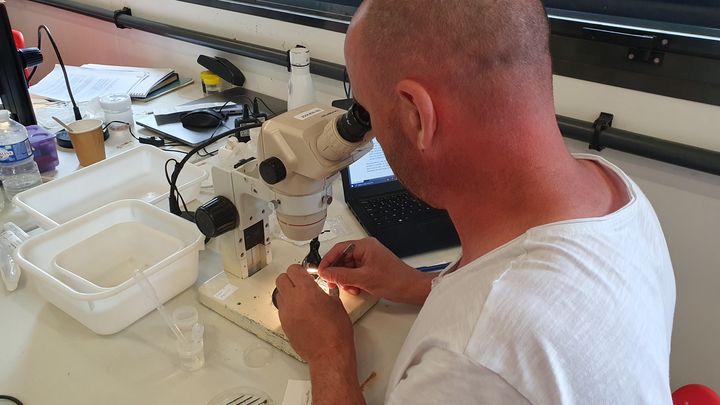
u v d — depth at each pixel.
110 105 1.69
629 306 0.57
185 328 0.96
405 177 0.72
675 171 1.27
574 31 1.28
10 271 1.09
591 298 0.55
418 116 0.63
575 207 0.61
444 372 0.55
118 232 1.13
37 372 0.90
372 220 1.25
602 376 0.54
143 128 1.73
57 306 1.03
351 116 0.76
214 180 0.99
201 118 1.68
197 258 1.07
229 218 0.98
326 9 1.78
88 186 1.38
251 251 1.06
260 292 1.03
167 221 1.13
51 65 2.93
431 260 1.16
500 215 0.64
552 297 0.55
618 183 0.71
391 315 1.02
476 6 0.59
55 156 1.49
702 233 1.30
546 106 0.61
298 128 0.81
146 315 1.02
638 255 0.62
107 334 0.97
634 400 0.55
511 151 0.60
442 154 0.64
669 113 1.23
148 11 2.22
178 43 2.16
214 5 1.95
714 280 1.33
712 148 1.21
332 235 1.22
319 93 1.81
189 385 0.88
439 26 0.59
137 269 1.13
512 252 0.60
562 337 0.53
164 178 1.46
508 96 0.59
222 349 0.95
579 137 1.33
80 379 0.89
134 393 0.86
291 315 0.89
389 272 1.01
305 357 0.86
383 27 0.63
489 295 0.56
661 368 0.59
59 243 1.09
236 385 0.88
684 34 1.18
